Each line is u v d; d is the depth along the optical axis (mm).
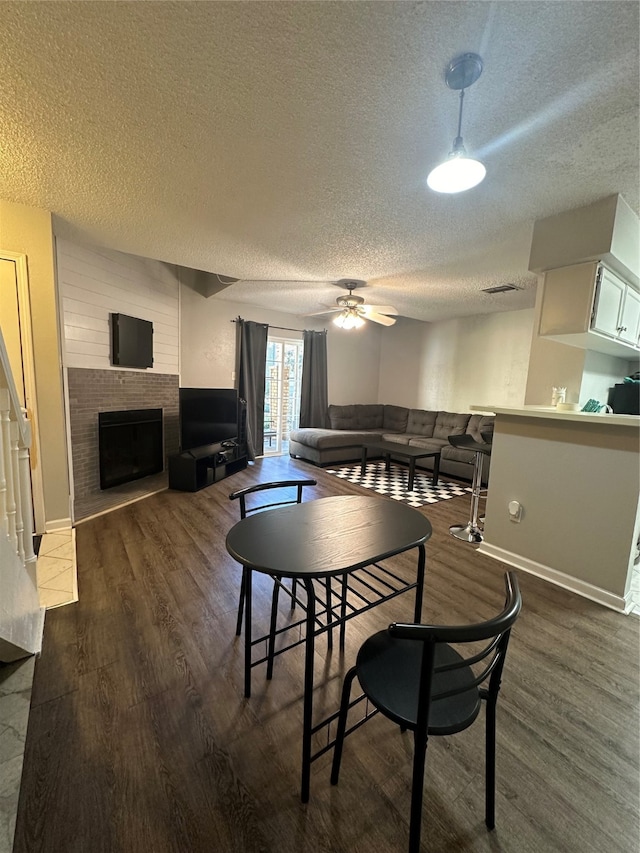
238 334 5484
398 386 7211
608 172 1867
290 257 3258
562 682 1598
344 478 4984
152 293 4328
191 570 2420
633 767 1240
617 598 2141
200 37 1162
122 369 3902
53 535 2842
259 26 1119
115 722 1335
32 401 2715
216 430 4770
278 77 1312
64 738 1266
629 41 1132
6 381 1746
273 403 6289
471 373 5945
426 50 1189
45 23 1117
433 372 6535
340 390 7074
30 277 2572
